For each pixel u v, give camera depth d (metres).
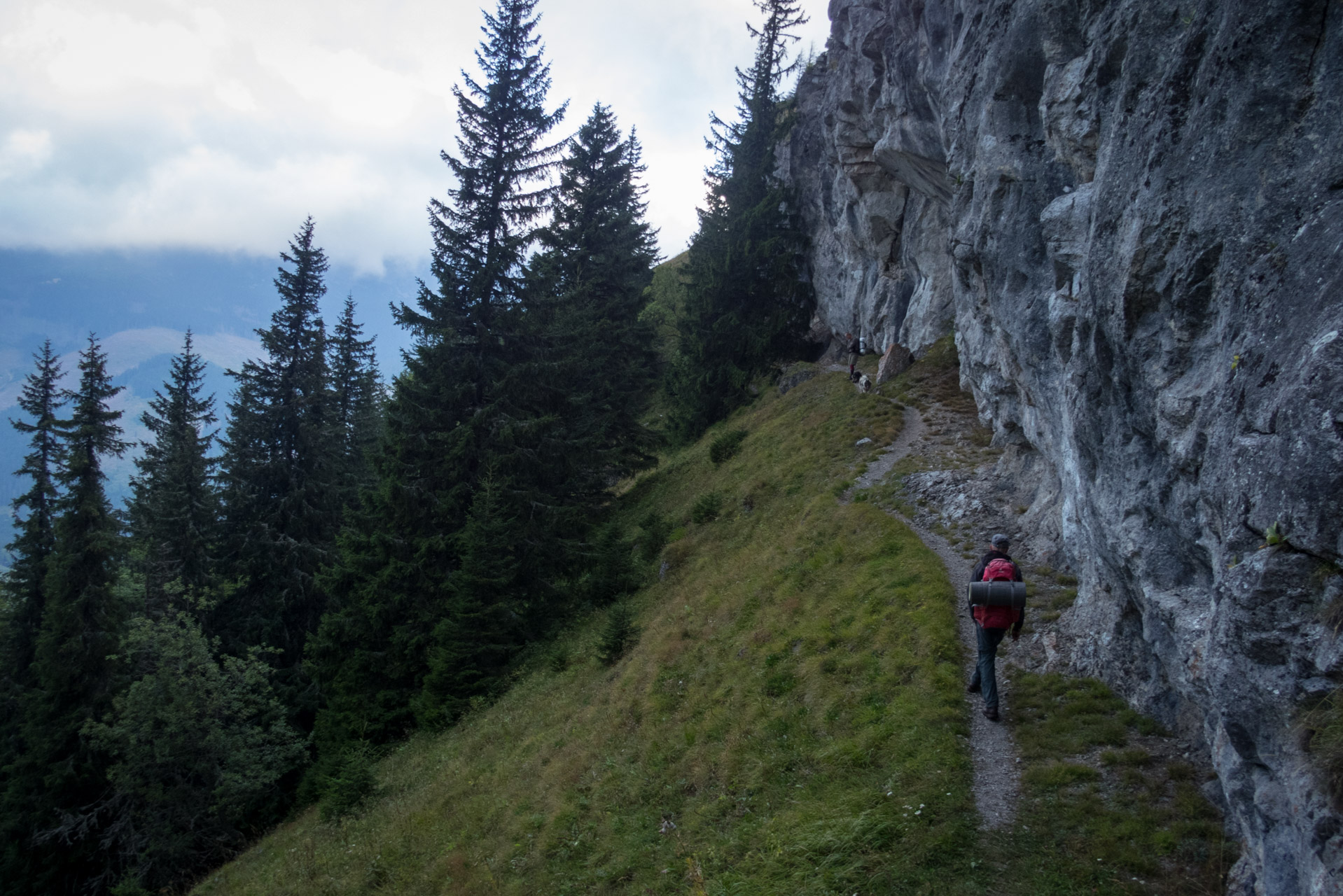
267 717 24.42
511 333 25.98
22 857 23.89
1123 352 7.17
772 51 47.84
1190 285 5.96
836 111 33.75
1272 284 4.81
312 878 13.98
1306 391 4.01
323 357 32.25
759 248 42.44
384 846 13.77
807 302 44.69
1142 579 7.40
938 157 25.86
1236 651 4.46
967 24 16.45
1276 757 4.24
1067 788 7.55
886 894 6.71
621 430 35.78
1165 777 7.45
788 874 7.60
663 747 12.20
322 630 23.23
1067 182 11.47
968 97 15.72
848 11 34.75
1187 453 5.98
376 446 25.94
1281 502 4.18
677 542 24.47
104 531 25.69
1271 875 4.43
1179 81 6.06
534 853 11.18
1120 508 7.80
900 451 22.91
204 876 21.45
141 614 26.80
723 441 31.72
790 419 31.03
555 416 26.02
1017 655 10.56
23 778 24.33
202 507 29.11
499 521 22.11
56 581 24.88
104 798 24.64
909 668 10.48
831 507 19.33
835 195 39.47
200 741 22.45
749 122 47.56
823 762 9.36
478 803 13.82
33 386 28.70
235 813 22.25
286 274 31.22
